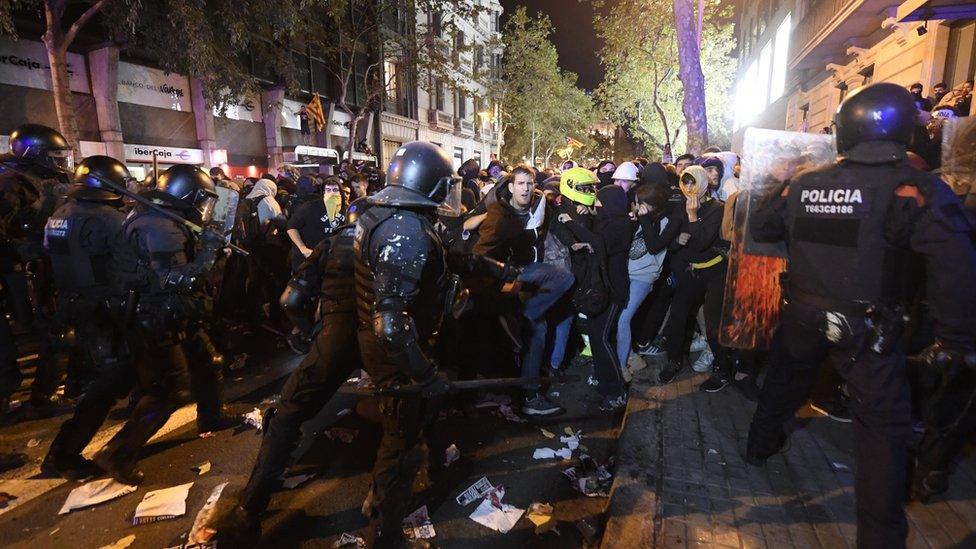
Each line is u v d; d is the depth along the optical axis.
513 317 3.91
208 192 3.05
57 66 8.79
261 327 6.20
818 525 2.60
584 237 3.85
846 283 2.18
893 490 2.11
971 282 1.96
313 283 2.73
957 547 2.39
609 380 4.13
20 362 5.05
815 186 2.29
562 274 3.85
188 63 10.70
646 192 4.20
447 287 2.51
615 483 2.96
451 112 34.06
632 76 26.62
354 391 4.50
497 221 3.65
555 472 3.35
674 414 3.77
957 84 7.83
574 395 4.49
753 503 2.77
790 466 3.11
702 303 4.46
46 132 4.19
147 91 13.67
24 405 4.00
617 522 2.63
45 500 2.94
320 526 2.79
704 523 2.61
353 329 2.51
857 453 2.22
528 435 3.81
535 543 2.71
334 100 21.59
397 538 2.47
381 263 2.12
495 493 3.07
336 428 3.80
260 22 11.20
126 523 2.77
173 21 9.70
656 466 3.10
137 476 3.08
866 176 2.13
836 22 10.73
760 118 22.80
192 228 2.99
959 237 1.96
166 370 3.00
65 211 3.06
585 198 3.87
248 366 5.07
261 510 2.59
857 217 2.14
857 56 11.56
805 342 2.41
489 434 3.81
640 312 5.43
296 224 5.22
